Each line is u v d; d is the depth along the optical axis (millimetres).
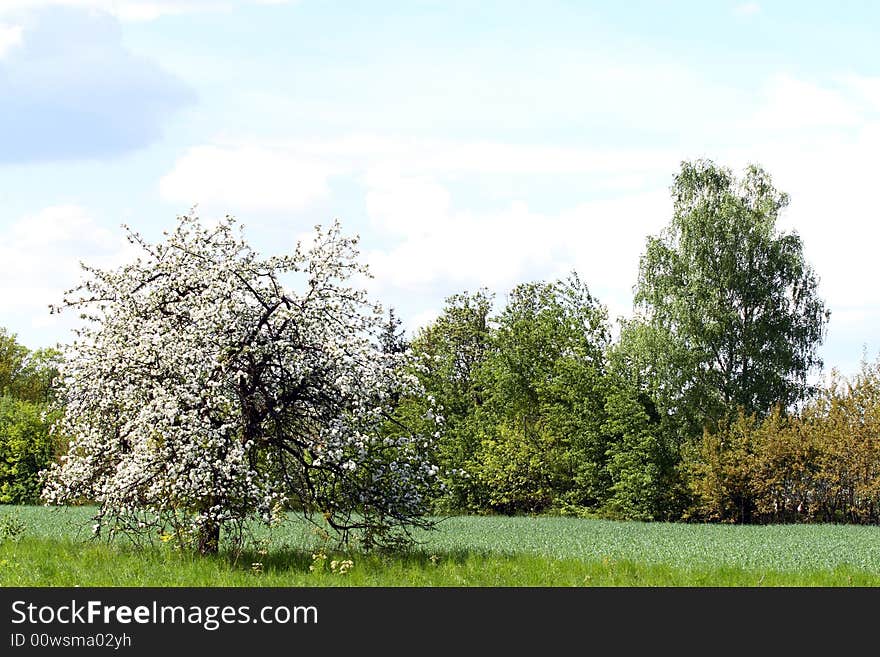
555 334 55562
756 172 55719
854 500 46250
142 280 20438
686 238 53812
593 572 19422
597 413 49938
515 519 40562
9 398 51219
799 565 21812
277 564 19188
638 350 51531
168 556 19250
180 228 20719
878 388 47156
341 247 20438
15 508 37719
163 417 18828
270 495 19094
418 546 22422
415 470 20859
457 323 62938
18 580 17000
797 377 52719
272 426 20000
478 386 58906
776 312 53125
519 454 51344
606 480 49156
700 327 51906
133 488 19359
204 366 18609
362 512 20672
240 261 20188
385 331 20812
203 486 18453
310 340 19578
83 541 22047
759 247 53719
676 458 48906
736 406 51188
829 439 46094
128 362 19578
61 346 20641
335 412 19875
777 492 46344
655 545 25578
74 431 21109
